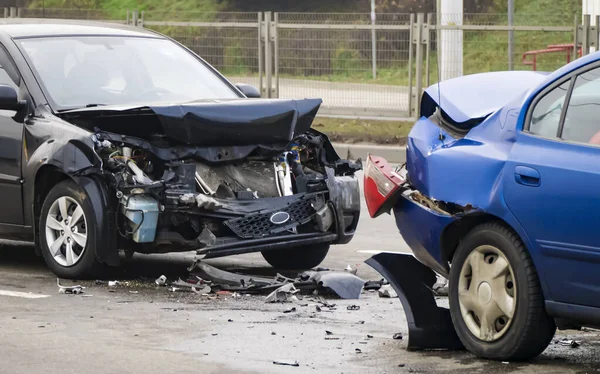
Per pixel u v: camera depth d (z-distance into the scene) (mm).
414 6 74625
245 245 15188
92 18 58250
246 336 12109
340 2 77500
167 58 17781
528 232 10641
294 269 17109
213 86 17641
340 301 14398
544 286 10586
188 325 12664
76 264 15398
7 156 16203
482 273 11125
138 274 16234
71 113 15508
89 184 15164
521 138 11062
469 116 11844
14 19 18625
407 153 12250
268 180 16188
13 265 16969
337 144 36375
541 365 10859
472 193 11203
